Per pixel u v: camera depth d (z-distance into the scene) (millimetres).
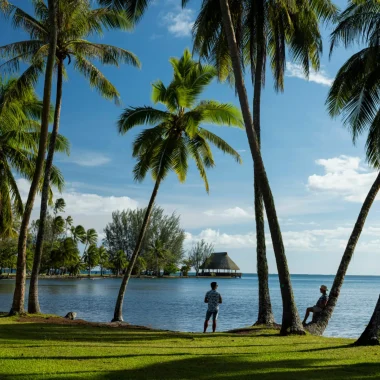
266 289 17250
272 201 14453
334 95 18188
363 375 7562
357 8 17531
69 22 19703
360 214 16859
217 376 7324
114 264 118688
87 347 10242
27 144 22094
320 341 12539
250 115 14383
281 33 17625
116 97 21312
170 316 29375
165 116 21266
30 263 97562
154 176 21562
